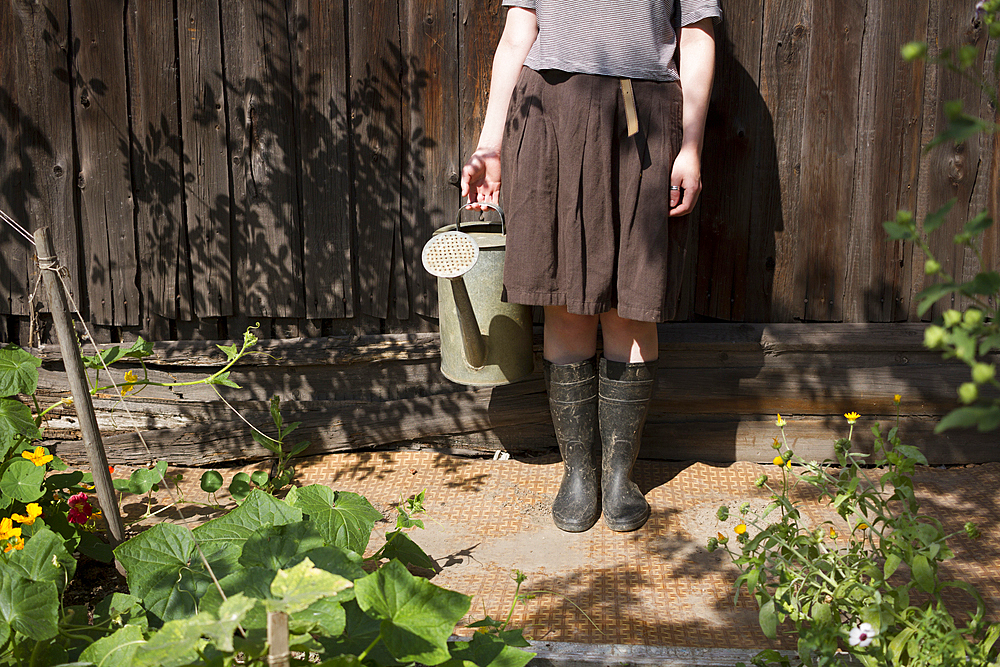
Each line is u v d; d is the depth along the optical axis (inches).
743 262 110.3
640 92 84.0
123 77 107.7
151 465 112.8
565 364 95.5
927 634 55.9
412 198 111.6
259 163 110.3
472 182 94.5
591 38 83.9
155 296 114.3
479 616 76.5
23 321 115.6
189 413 116.7
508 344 97.2
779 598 61.3
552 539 92.8
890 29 102.2
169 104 108.5
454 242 87.0
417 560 82.0
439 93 108.1
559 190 86.3
